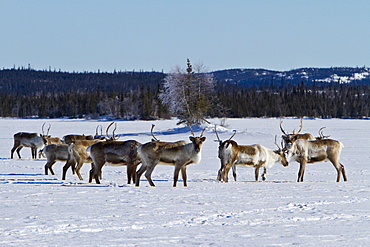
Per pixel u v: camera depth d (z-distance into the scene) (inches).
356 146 5403.5
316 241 1251.8
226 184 2448.3
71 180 2637.8
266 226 1416.1
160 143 2401.6
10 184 2346.2
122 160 2491.4
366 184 2460.6
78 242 1209.4
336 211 1648.6
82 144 2684.5
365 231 1364.4
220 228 1382.9
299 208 1699.1
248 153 2664.9
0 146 5649.6
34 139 4207.7
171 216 1529.3
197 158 2386.8
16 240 1220.5
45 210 1611.7
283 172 3257.9
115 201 1811.0
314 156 2743.6
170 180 2711.6
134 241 1226.6
